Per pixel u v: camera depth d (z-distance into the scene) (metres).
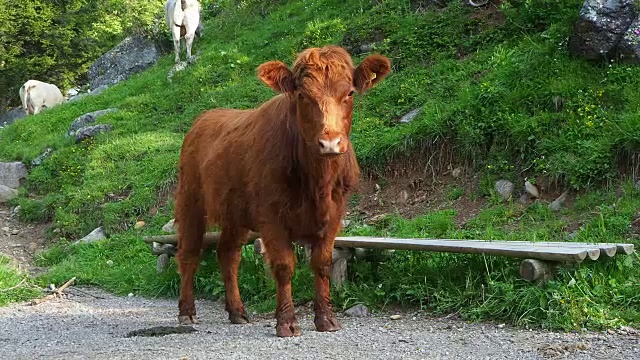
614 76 9.88
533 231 8.09
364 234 9.30
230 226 6.47
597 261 6.39
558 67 10.50
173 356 5.14
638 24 10.04
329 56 5.27
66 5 31.61
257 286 8.06
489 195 9.54
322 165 5.38
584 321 5.73
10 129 20.70
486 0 13.88
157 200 13.27
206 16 24.08
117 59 22.80
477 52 12.52
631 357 4.82
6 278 9.65
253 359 4.93
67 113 19.52
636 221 7.75
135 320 7.35
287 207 5.63
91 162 15.09
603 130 9.05
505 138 9.88
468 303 6.47
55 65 30.83
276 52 17.25
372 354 5.04
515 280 6.36
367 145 11.18
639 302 6.03
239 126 6.31
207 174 6.50
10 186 16.62
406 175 10.70
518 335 5.57
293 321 5.79
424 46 13.53
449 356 4.96
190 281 7.03
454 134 10.43
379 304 6.99
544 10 12.41
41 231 13.94
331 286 7.27
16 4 29.86
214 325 6.72
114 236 12.28
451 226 9.02
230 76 17.16
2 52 29.14
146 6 29.05
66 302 8.95
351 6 17.41
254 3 21.78
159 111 17.03
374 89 12.88
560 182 9.00
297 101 5.29
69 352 5.61
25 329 7.02
